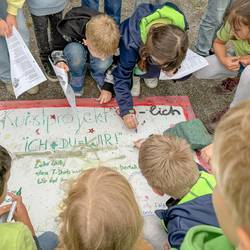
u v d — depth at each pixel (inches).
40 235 78.2
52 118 99.7
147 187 88.4
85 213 49.5
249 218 25.3
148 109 103.4
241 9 86.8
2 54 98.0
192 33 124.3
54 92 108.0
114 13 112.7
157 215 78.9
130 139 96.9
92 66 103.2
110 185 51.7
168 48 84.5
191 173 68.4
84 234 49.2
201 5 131.5
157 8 93.5
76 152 93.6
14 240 55.1
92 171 54.3
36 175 89.3
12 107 101.0
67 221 50.9
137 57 95.0
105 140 96.3
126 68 95.8
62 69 95.0
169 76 98.4
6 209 73.3
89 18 98.0
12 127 97.4
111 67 100.0
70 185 53.9
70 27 97.8
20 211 74.1
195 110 107.7
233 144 26.8
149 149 70.6
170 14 92.0
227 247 38.7
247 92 91.3
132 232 52.0
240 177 25.8
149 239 76.5
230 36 99.0
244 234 25.8
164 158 69.0
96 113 101.2
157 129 99.7
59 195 86.6
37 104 102.0
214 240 40.1
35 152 93.0
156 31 86.3
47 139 95.7
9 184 87.3
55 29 101.7
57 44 101.7
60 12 103.3
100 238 49.1
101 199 50.1
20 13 98.7
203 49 113.1
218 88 111.3
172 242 61.4
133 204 52.3
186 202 64.4
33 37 120.3
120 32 94.3
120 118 100.4
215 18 105.6
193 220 61.7
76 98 104.8
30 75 92.2
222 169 26.9
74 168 91.0
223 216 28.3
